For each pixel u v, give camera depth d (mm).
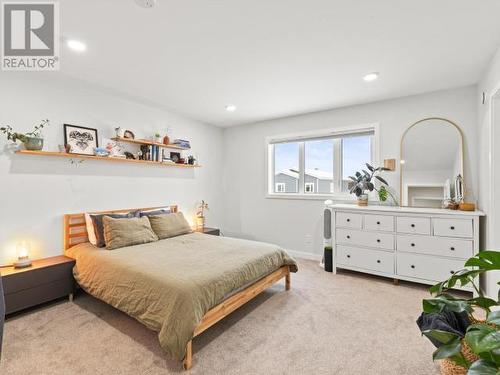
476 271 1418
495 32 2043
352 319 2377
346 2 1728
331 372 1712
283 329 2217
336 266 3576
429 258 2963
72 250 2900
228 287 2143
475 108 3088
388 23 1949
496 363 975
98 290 2391
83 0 1695
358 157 3945
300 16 1872
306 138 4312
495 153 2412
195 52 2375
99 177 3338
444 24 1954
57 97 2961
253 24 1964
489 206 2494
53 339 2064
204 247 2951
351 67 2656
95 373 1693
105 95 3387
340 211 3535
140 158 3686
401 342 2031
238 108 4020
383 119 3637
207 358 1846
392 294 2910
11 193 2639
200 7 1768
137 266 2256
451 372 1344
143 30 2037
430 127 3334
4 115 2609
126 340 2057
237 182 5133
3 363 1782
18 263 2510
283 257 2975
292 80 2975
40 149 2725
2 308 1293
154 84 3113
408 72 2768
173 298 1830
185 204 4508
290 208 4496
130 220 3139
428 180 3338
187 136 4535
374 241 3295
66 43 2219
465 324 1426
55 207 2945
